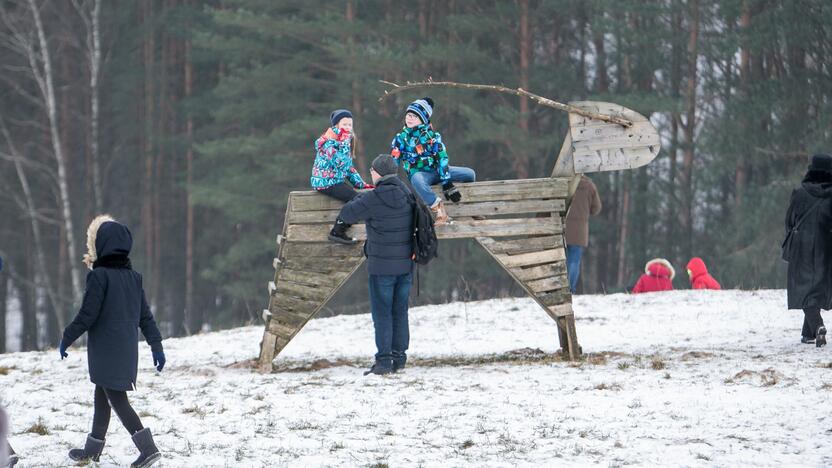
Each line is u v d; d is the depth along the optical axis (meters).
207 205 58.59
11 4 79.06
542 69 53.16
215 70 74.00
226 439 11.36
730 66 48.06
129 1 77.38
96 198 71.00
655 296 26.06
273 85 58.47
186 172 69.44
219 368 17.86
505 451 10.57
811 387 13.26
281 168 52.41
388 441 11.16
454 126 56.75
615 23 47.53
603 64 56.28
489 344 20.80
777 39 40.78
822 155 17.28
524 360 17.62
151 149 71.12
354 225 17.20
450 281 49.72
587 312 24.22
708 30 49.19
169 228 72.94
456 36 54.31
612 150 17.39
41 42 68.75
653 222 50.94
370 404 13.27
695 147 46.69
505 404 13.08
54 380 17.19
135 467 10.02
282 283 17.48
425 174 16.72
